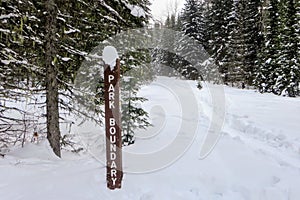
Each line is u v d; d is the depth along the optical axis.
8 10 5.05
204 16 39.16
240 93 21.23
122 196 3.82
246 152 5.84
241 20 32.84
